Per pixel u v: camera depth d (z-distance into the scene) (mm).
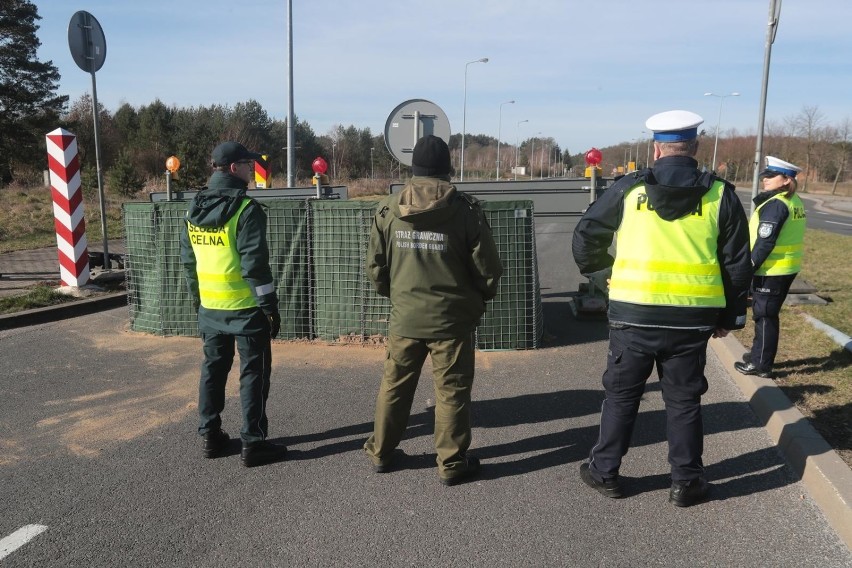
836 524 3141
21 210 18469
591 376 5445
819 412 4289
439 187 3406
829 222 25859
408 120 6895
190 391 5180
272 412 4734
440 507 3387
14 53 44594
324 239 6395
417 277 3451
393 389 3623
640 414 4602
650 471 3764
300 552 2990
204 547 3029
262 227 3746
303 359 6000
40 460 3963
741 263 3164
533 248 6109
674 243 3156
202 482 3678
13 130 44281
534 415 4629
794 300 7891
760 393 4648
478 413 4684
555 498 3471
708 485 3473
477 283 3561
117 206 20297
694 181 3166
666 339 3229
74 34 8648
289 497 3504
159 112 48938
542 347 6309
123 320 7551
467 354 3566
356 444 4188
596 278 7254
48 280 9445
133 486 3627
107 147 45562
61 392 5145
